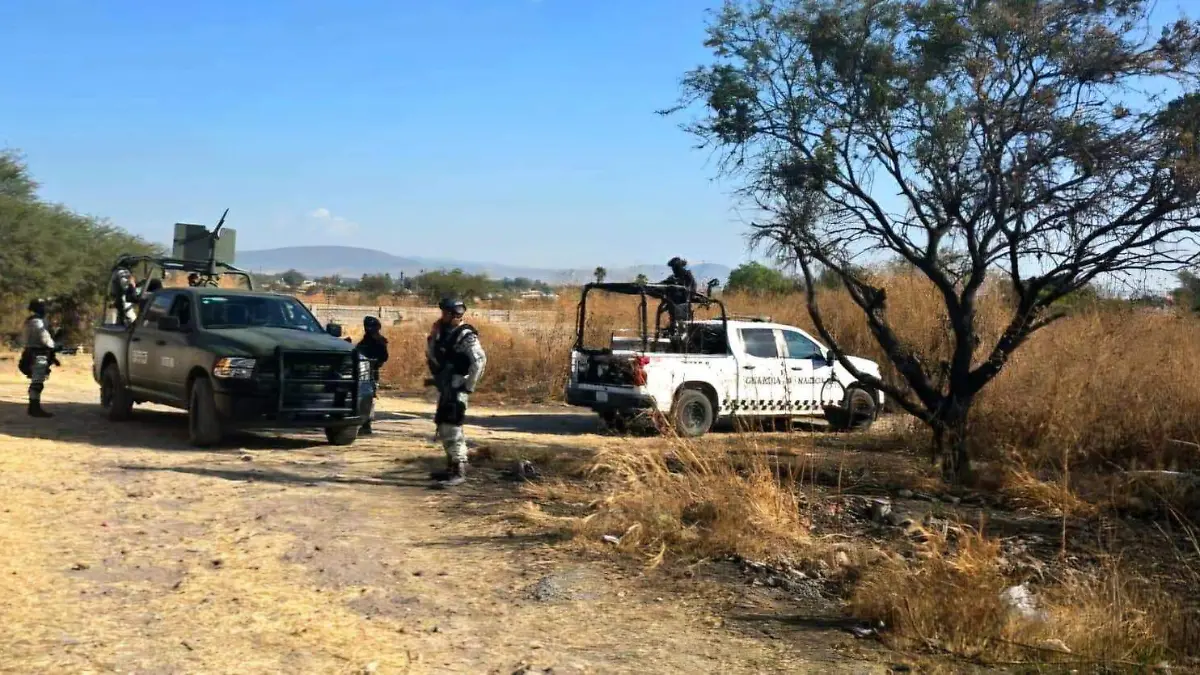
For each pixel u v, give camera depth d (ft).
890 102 32.32
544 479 31.81
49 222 75.66
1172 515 28.63
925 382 35.27
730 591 20.63
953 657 16.97
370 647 16.79
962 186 32.32
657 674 15.99
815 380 50.70
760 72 34.22
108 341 45.47
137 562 21.36
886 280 61.98
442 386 31.12
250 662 15.83
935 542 21.26
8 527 23.65
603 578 21.38
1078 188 31.27
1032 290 33.71
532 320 75.10
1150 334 43.16
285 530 24.67
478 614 18.88
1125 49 30.91
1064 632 17.63
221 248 51.93
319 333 41.39
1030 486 30.96
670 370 46.60
